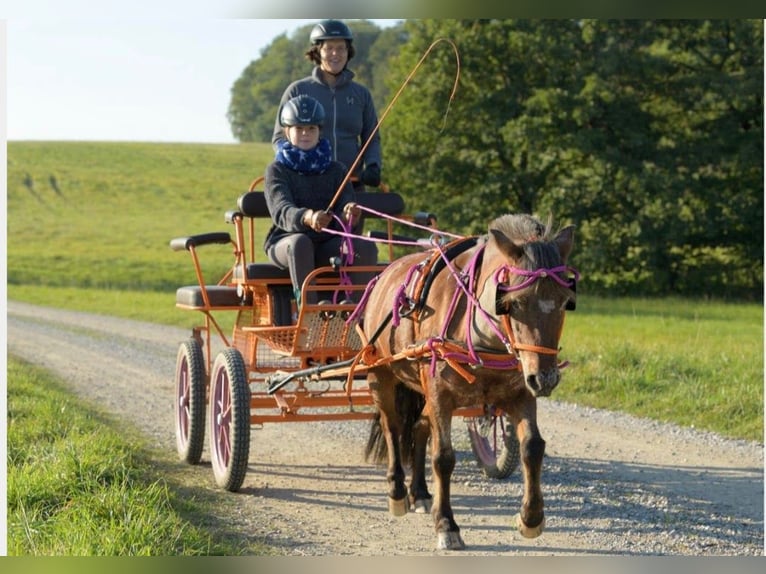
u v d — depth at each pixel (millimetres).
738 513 8352
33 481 8141
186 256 52656
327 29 10586
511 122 37875
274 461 10445
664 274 39656
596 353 16203
